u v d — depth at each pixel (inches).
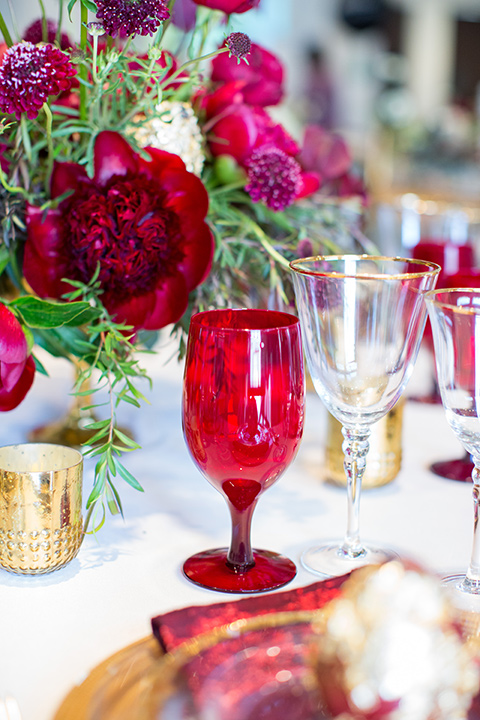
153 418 36.0
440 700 13.4
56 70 23.8
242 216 31.9
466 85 245.4
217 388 21.2
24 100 23.7
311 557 24.0
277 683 15.1
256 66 33.9
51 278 27.5
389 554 24.2
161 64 31.4
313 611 17.3
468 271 34.9
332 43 211.2
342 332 22.5
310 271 22.3
